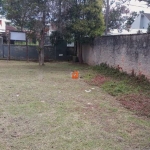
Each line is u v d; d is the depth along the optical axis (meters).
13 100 5.16
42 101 5.15
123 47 8.87
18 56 16.53
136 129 3.59
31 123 3.73
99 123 3.82
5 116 4.04
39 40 13.03
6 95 5.62
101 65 11.10
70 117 4.08
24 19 11.64
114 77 8.55
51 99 5.37
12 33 15.45
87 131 3.46
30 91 6.18
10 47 16.27
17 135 3.24
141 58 7.44
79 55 15.34
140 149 2.92
